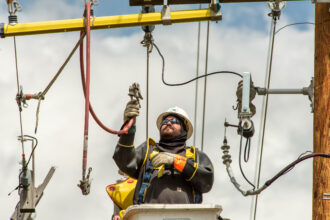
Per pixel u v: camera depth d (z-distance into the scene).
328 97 24.72
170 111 25.88
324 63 25.00
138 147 25.14
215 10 25.36
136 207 21.72
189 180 24.09
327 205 23.92
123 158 24.27
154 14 25.45
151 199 23.95
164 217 21.78
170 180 24.17
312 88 25.25
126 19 25.39
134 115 23.83
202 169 24.11
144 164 24.62
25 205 30.05
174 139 25.17
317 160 24.42
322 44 25.16
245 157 25.17
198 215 21.91
